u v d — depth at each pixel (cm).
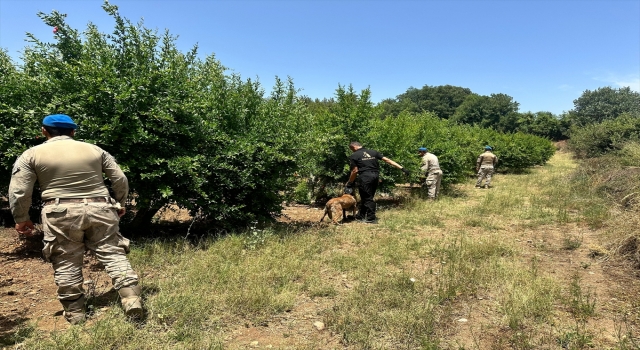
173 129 545
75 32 561
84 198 321
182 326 312
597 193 966
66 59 555
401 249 539
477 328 325
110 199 343
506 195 1091
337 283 420
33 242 547
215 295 366
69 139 335
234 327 321
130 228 603
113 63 526
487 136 2219
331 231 646
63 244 318
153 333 301
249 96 668
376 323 324
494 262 477
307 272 446
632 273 451
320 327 323
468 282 411
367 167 772
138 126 511
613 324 329
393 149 988
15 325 317
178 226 675
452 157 1233
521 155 2088
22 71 571
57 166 316
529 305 353
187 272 423
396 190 1257
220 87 661
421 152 1124
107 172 345
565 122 5803
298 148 663
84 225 317
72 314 321
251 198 660
